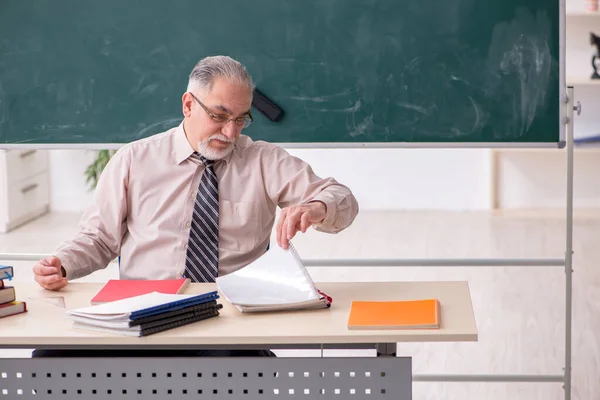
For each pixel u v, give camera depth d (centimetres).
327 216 241
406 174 757
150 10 341
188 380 204
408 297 226
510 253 595
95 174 748
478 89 336
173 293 228
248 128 343
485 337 426
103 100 346
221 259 265
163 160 270
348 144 342
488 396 355
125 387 205
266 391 204
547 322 445
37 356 226
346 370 202
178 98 344
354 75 339
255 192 270
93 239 266
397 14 335
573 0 710
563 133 333
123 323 194
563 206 746
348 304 220
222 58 256
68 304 223
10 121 349
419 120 339
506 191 749
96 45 344
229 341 195
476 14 332
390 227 694
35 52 345
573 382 365
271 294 220
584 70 717
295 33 339
